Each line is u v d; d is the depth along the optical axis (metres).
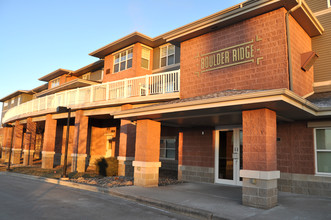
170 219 6.59
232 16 11.21
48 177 14.78
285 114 8.69
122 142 14.68
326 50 11.73
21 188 11.02
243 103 7.29
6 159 27.44
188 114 9.62
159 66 19.72
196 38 13.19
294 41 10.63
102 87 16.45
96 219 6.35
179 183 12.30
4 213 6.68
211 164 12.41
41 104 21.27
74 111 17.89
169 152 18.69
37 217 6.35
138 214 6.93
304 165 9.66
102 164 14.83
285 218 6.29
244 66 11.07
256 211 6.93
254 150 7.63
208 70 12.38
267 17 10.62
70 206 7.65
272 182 7.56
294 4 10.00
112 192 9.72
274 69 10.14
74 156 16.70
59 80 30.83
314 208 7.29
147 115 10.24
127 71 20.00
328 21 11.85
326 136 9.49
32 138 23.23
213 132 12.59
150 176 10.98
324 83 11.53
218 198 8.62
